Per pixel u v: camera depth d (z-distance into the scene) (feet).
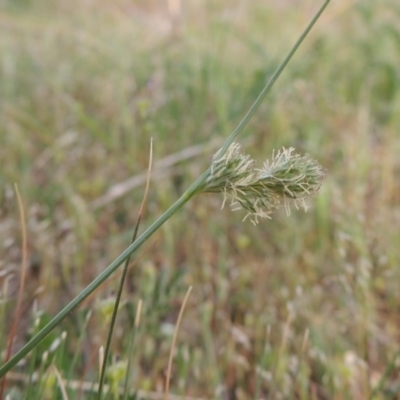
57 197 2.25
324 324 1.54
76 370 1.44
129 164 2.33
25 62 3.25
